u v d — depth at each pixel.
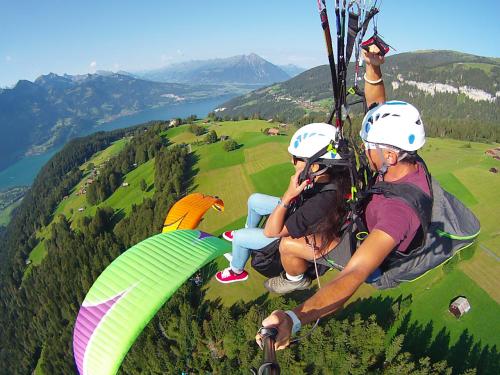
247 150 109.50
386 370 35.53
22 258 134.50
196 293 51.12
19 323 96.56
